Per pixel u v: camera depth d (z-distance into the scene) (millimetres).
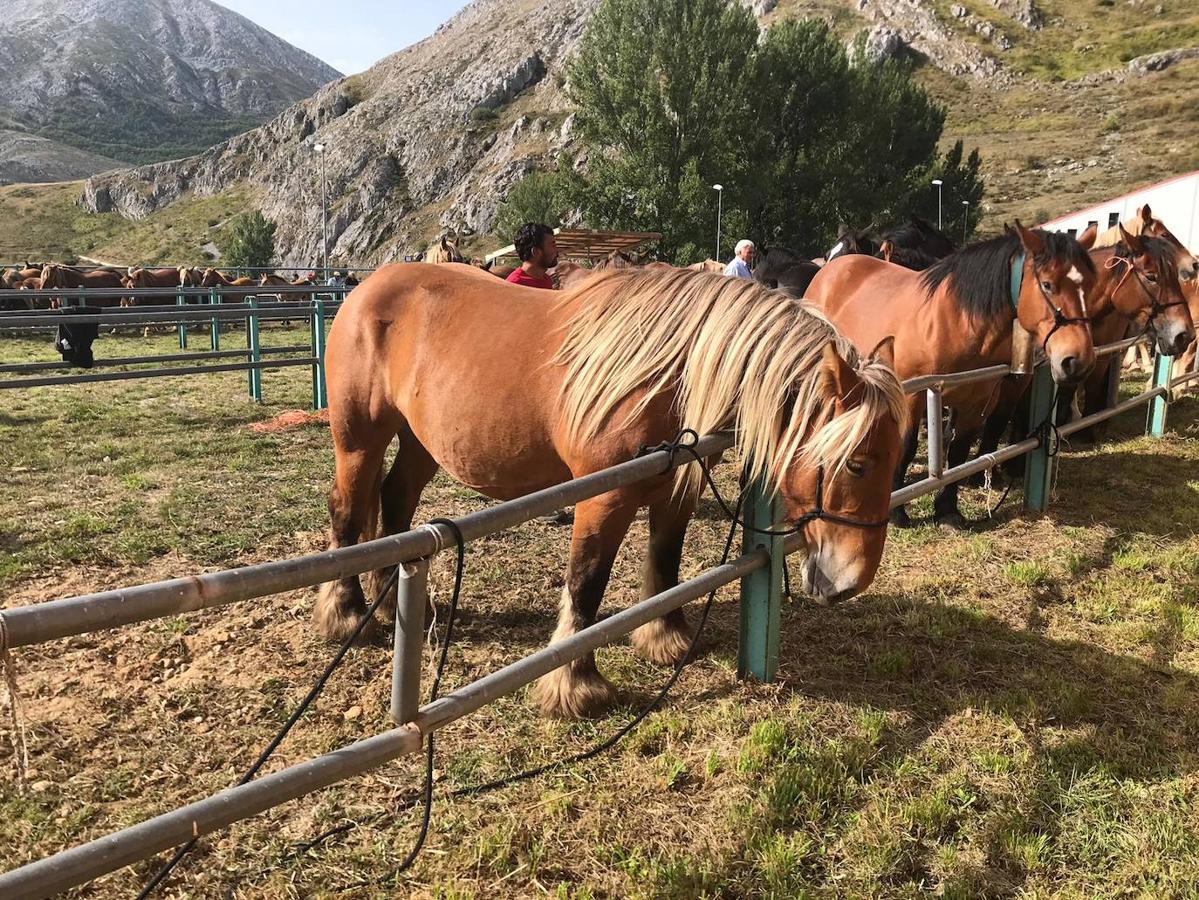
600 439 2637
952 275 4754
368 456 3318
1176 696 3049
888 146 37750
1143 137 58531
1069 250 4352
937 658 3369
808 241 35000
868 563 2365
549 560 4379
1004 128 67188
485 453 2891
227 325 18219
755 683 3131
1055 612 3832
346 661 3217
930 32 85000
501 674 2139
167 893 2064
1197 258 7516
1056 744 2779
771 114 34062
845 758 2660
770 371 2473
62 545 4348
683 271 2781
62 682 3020
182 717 2838
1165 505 5359
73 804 2377
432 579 4066
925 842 2336
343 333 3264
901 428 2371
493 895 2098
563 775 2561
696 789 2529
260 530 4754
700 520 5148
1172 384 7188
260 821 2328
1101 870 2238
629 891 2121
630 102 32656
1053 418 5238
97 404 8531
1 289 16266
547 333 2820
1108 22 85812
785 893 2109
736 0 33031
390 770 2566
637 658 3318
